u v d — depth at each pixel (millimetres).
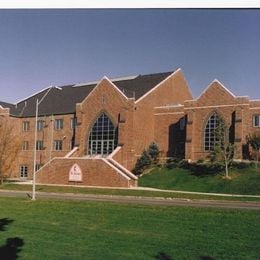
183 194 35406
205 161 50125
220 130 46594
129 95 57219
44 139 65000
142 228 16094
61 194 36719
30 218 18984
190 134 53188
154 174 49625
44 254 11328
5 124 65312
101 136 56125
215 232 15070
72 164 48375
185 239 13758
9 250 11844
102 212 20656
